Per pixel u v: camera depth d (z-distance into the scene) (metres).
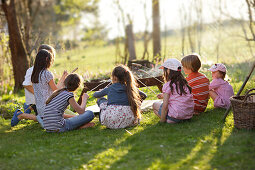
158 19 11.89
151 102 4.93
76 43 30.39
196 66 4.00
